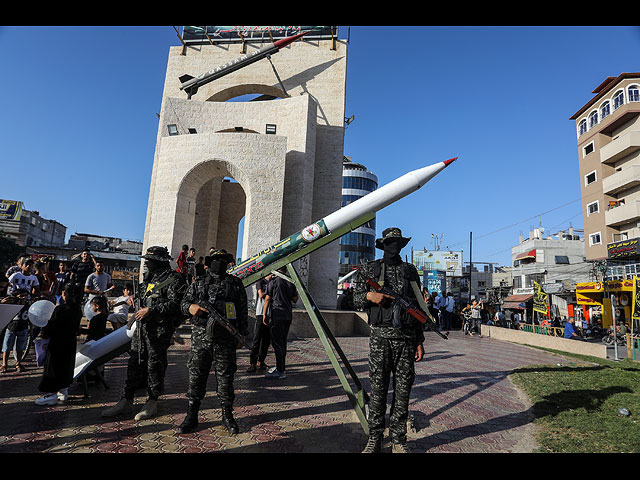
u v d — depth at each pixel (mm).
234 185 23031
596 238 30047
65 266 9219
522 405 5250
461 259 54750
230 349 3785
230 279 3980
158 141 18656
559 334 16781
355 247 69250
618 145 28141
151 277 4312
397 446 3455
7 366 6051
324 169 19109
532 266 42938
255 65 20344
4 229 54156
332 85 19859
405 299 3514
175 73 20641
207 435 3615
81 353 4816
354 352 9219
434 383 6367
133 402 4484
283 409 4535
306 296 4590
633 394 5789
